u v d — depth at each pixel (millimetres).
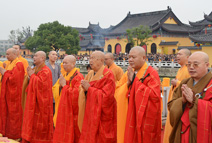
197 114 3969
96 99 5582
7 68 7984
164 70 33062
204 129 3906
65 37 52219
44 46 50844
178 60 6609
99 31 68500
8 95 7586
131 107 5199
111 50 62875
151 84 5129
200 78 4160
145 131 4988
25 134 6805
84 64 41312
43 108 6832
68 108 6371
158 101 5016
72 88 6535
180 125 4258
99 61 5766
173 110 4266
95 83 5746
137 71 5473
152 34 54781
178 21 56906
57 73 9773
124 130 5508
